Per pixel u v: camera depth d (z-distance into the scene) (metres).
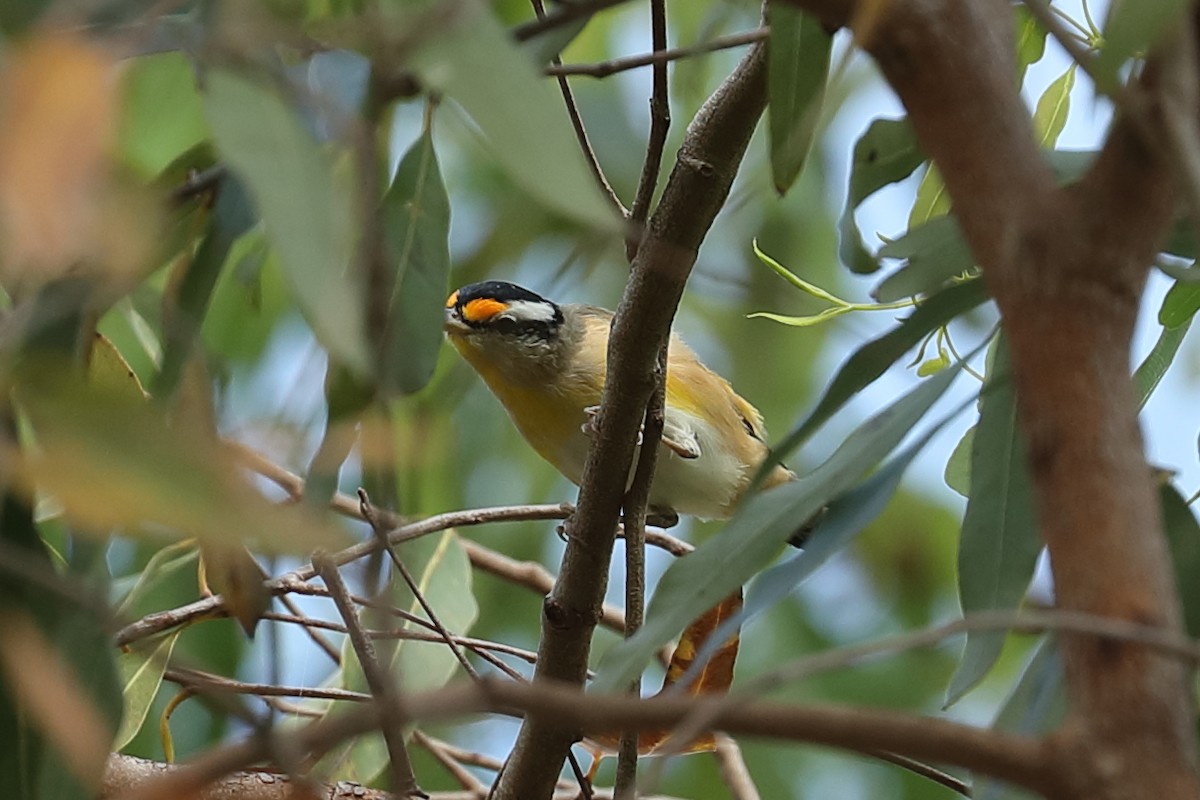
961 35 2.57
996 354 4.39
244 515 2.27
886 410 3.82
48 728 2.51
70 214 1.99
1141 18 2.44
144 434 2.29
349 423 3.71
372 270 2.88
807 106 3.80
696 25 8.25
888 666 10.09
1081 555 2.28
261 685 5.59
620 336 4.91
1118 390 2.37
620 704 2.20
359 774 6.39
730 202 6.80
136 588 6.08
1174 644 2.13
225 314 7.96
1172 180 2.41
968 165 2.53
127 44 2.61
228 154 2.62
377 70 2.84
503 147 2.68
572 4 3.29
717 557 3.60
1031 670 3.71
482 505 10.05
